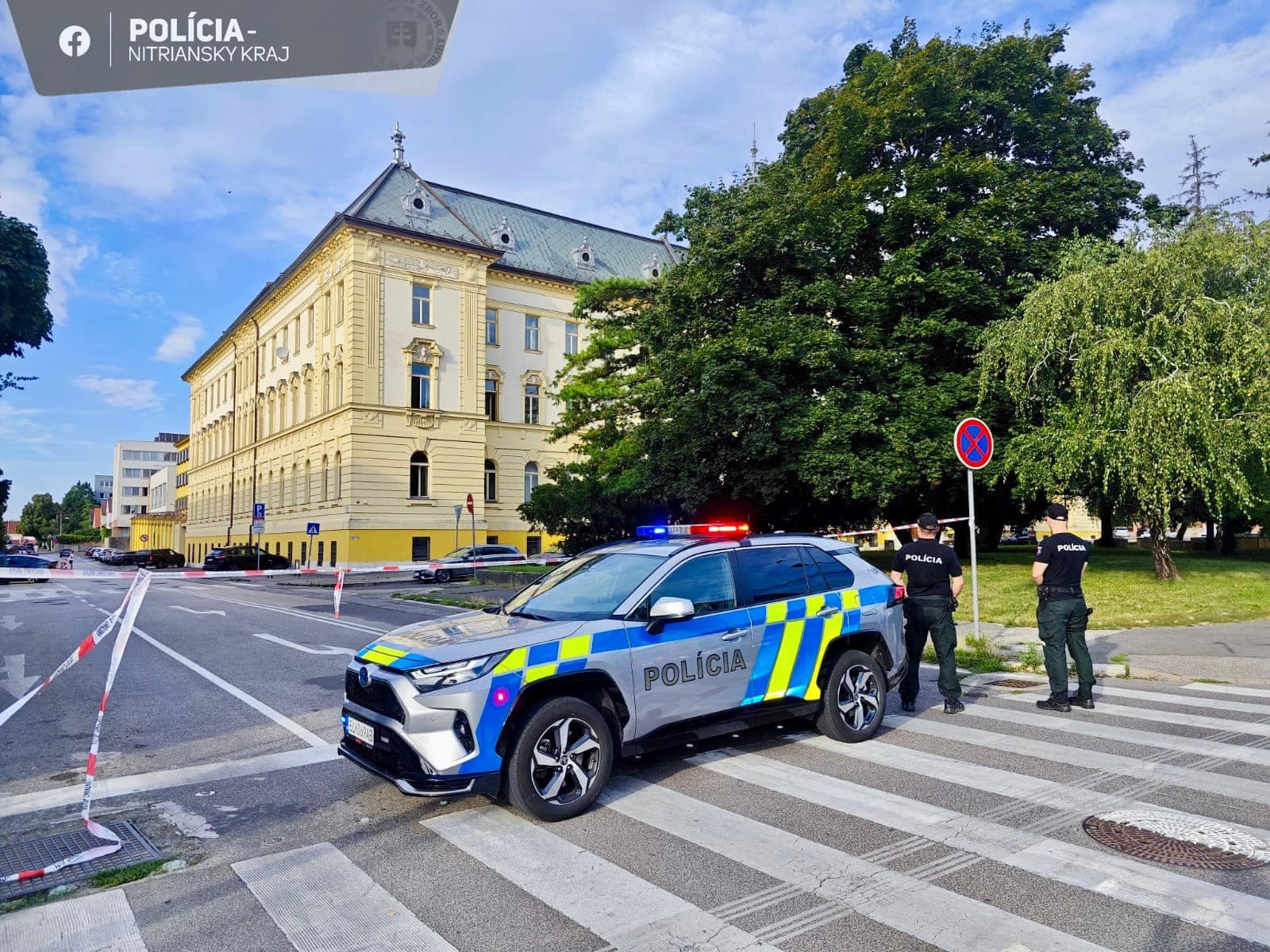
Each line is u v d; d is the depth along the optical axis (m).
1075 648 7.44
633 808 4.87
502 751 4.55
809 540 6.66
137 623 16.33
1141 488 14.51
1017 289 18.84
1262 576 17.28
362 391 37.25
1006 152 22.45
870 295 19.64
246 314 53.62
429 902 3.67
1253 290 15.37
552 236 48.47
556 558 26.33
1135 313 15.06
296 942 3.33
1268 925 3.33
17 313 19.27
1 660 11.38
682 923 3.43
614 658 4.98
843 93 22.53
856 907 3.55
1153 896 3.61
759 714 5.75
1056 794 5.02
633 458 25.70
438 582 31.17
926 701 7.87
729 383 19.36
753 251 20.12
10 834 4.62
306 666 10.48
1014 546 48.94
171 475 103.62
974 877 3.83
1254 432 13.83
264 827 4.68
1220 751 5.94
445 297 40.06
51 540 158.38
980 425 10.80
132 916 3.59
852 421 18.30
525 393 44.59
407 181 41.34
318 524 37.75
